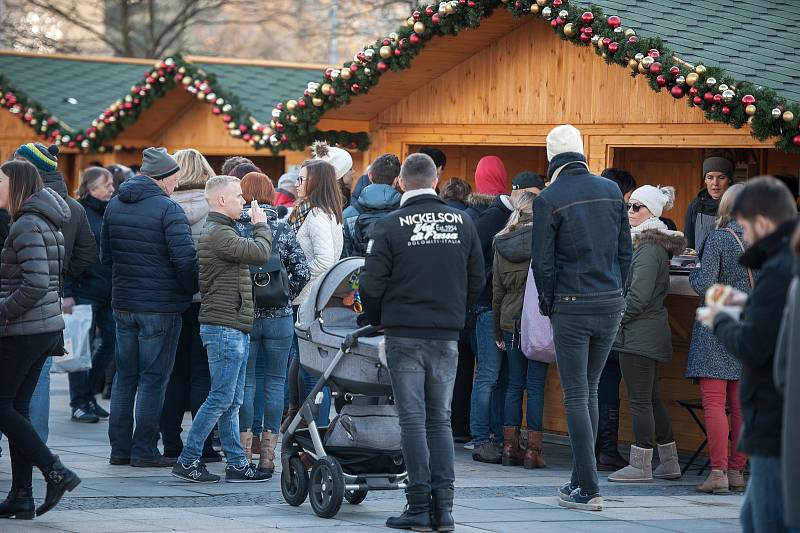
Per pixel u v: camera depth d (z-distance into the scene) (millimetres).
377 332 10562
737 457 12898
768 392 6930
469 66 17891
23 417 10109
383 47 16609
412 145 18938
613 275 11188
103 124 25938
